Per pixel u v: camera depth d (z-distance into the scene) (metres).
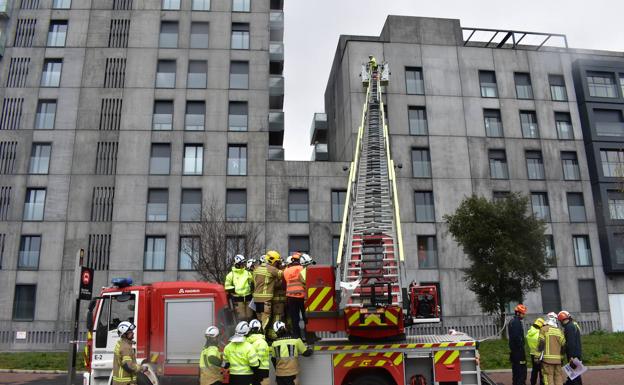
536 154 35.03
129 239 29.78
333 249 30.81
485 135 34.28
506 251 21.77
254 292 9.45
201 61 33.44
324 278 8.84
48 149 31.23
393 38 35.62
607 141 35.25
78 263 11.02
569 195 34.72
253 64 33.59
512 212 22.75
